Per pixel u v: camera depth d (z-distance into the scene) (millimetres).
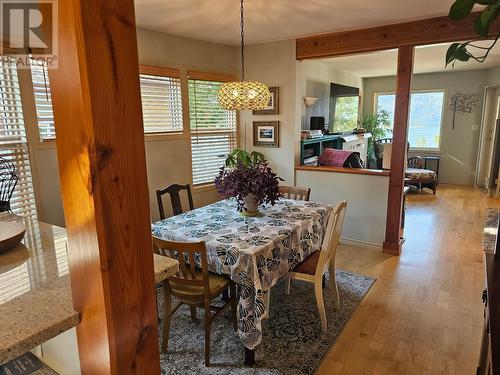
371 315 2666
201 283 2094
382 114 8500
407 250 3980
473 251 3932
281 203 3102
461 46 923
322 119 5812
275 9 2951
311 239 2688
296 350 2262
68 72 659
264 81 4379
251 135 4625
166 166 3865
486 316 1237
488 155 7062
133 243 777
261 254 2092
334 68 6680
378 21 3344
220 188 2752
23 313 854
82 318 826
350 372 2078
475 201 6195
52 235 1476
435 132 7879
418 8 2953
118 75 691
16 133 2650
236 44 4355
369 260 3703
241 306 2096
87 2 624
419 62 6008
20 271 1113
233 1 2738
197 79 4043
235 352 2244
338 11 3023
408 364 2137
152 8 2861
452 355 2211
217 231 2400
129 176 744
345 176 4051
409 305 2803
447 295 2957
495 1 746
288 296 2936
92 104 655
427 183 6809
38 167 2775
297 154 4414
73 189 728
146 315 839
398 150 3662
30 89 2672
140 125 750
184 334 2436
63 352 1063
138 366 842
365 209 3977
